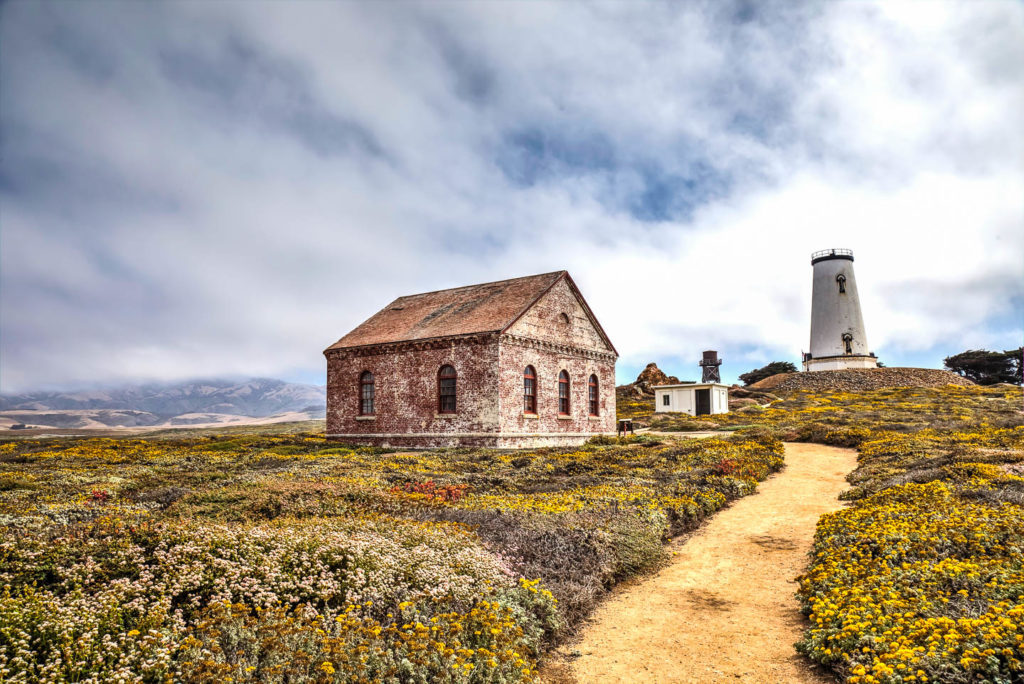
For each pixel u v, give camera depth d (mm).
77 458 25938
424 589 7656
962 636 5828
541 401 33750
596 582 9922
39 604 5500
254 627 5820
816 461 26656
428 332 33625
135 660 5000
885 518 11492
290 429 70000
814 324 90438
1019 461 17641
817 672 6930
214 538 7961
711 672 7184
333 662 5473
